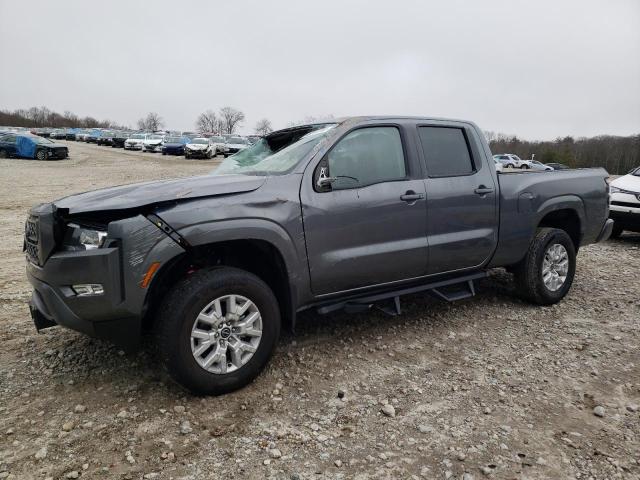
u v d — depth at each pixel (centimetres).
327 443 270
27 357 372
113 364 361
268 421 290
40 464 251
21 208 1180
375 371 354
